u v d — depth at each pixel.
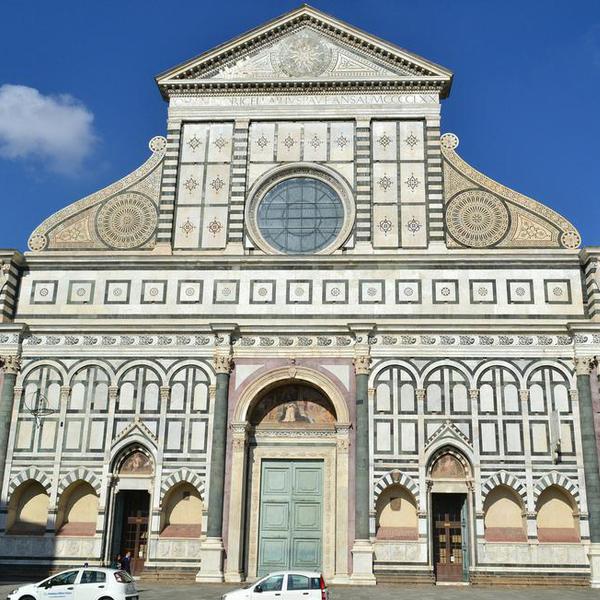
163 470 42.91
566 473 41.75
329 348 44.25
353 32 49.50
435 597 34.91
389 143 48.16
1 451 43.22
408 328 44.06
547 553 40.81
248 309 45.19
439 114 48.53
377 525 41.81
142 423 43.69
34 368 44.66
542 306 44.38
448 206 46.94
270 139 48.72
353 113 48.72
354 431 42.94
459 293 44.81
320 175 48.09
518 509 42.19
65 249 47.16
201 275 45.94
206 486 42.53
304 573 30.23
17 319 45.59
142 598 33.88
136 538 43.47
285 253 46.62
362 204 46.91
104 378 44.44
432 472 42.53
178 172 48.28
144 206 47.91
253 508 43.38
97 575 31.89
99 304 45.69
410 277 45.19
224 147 48.72
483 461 42.16
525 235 46.06
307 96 49.25
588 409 42.12
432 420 42.91
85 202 48.12
